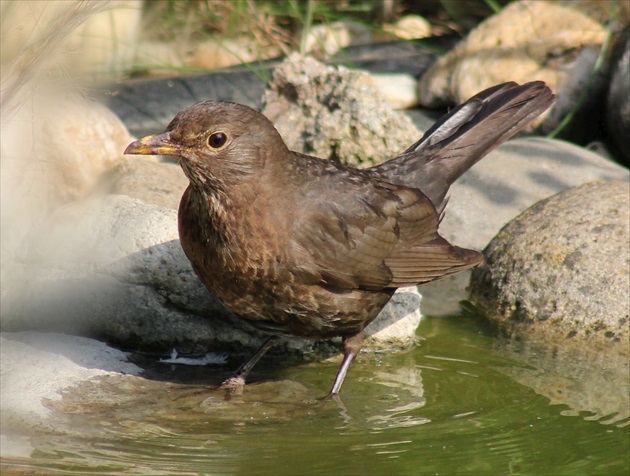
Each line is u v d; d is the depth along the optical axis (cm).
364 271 905
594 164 1345
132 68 1652
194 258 872
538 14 1612
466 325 1103
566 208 1155
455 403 904
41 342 981
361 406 898
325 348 1045
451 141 1048
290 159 888
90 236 1009
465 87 1563
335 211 888
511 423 859
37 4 969
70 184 1194
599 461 788
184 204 863
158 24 1820
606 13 1606
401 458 788
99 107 1270
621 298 1057
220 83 1656
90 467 748
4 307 1009
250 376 976
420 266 940
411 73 1734
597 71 1516
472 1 1950
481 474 764
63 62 1109
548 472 769
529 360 1007
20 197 1091
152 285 993
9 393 866
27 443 788
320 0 1906
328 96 1322
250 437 822
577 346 1043
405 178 1011
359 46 1830
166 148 824
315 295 881
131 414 857
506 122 1073
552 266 1098
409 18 1950
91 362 954
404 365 1002
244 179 838
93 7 1005
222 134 823
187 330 1008
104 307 997
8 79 961
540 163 1348
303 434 834
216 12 1870
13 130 1105
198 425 842
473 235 1259
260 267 853
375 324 1042
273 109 1348
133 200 1039
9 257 1023
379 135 1292
